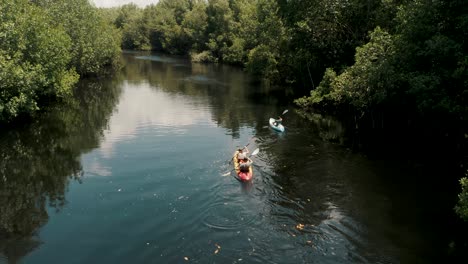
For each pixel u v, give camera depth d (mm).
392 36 24812
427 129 23797
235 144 24438
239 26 78312
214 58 84812
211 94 43656
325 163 20906
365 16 33656
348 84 25750
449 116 20531
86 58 51500
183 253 12594
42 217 15312
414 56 21484
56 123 30578
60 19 46344
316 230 13953
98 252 12773
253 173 19531
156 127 28828
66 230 14250
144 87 49156
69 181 18891
